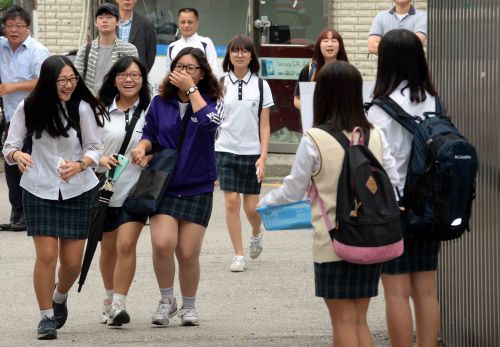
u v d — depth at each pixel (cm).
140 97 1998
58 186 1872
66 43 4128
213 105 1927
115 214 1978
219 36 4097
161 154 1916
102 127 1909
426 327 1570
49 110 1853
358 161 1427
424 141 1499
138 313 2144
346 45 3959
